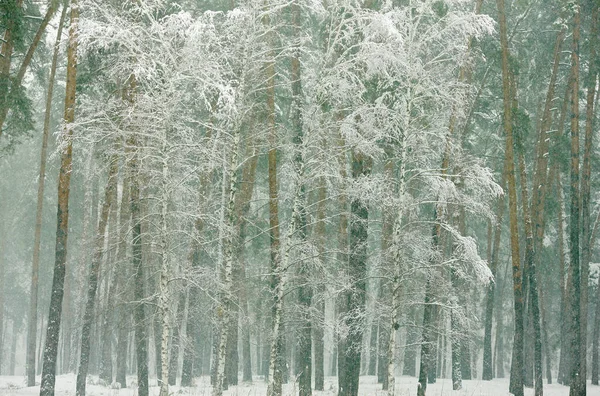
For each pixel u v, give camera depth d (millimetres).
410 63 16109
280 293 16406
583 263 25578
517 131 23938
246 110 15953
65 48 15945
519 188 33844
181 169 15859
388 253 16047
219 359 15930
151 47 15391
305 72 18359
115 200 28438
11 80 18156
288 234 16453
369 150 16469
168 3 20500
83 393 19953
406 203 16109
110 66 17359
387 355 16906
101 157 17562
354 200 17531
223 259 17438
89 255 19312
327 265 17453
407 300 16328
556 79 29609
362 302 17734
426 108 16875
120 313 19078
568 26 25469
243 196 22922
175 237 16344
